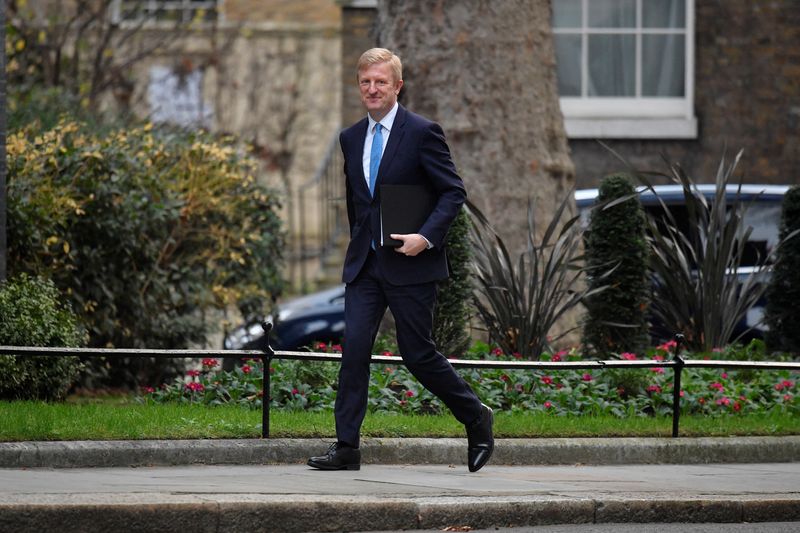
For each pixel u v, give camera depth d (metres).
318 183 45.81
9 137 24.70
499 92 27.45
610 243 25.05
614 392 21.33
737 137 41.59
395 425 17.59
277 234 29.06
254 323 28.80
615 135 41.38
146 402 20.45
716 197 26.16
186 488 13.16
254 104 49.84
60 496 12.08
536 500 13.55
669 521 14.04
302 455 16.31
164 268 27.06
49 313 21.44
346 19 43.31
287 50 50.59
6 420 16.19
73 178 24.75
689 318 26.00
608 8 41.97
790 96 41.53
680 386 20.41
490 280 23.12
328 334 29.22
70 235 24.70
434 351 15.02
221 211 27.45
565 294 23.52
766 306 27.14
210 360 22.12
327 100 50.81
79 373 22.77
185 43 49.22
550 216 27.81
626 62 41.97
